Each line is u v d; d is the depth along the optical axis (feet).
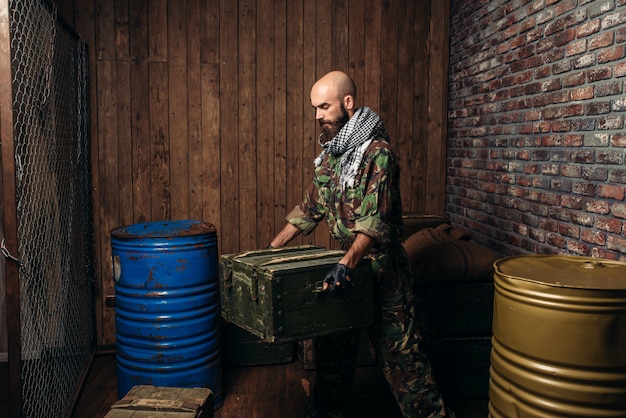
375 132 7.02
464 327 9.37
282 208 12.42
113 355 12.00
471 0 11.55
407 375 7.18
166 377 9.02
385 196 6.68
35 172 8.45
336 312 6.50
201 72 11.89
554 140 8.65
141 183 11.93
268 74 12.10
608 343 5.21
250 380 10.52
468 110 11.80
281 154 12.31
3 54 6.34
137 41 11.64
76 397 9.41
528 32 9.35
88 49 11.50
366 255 7.03
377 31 12.37
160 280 8.83
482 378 9.56
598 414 5.34
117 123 11.75
